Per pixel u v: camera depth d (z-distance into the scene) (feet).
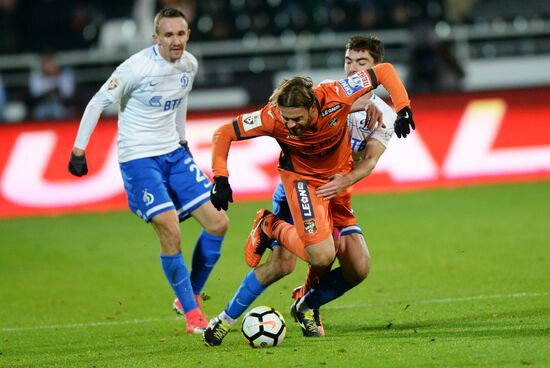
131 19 234.38
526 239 122.21
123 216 158.92
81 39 236.84
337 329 79.30
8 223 157.79
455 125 169.07
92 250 131.34
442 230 131.85
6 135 165.58
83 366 67.72
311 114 67.82
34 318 92.68
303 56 208.03
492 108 169.27
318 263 71.05
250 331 70.54
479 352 63.93
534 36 214.28
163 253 82.64
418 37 197.06
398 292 95.96
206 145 165.37
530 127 168.76
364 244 74.59
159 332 82.69
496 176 168.14
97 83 208.64
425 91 196.65
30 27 237.25
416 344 68.33
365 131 75.82
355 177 72.08
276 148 165.37
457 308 85.66
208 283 106.32
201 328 80.69
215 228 86.22
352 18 227.20
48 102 197.36
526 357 61.62
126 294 102.99
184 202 86.28
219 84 207.72
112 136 166.40
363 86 70.49
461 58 211.20
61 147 165.68
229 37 223.71
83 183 165.17
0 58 208.74
